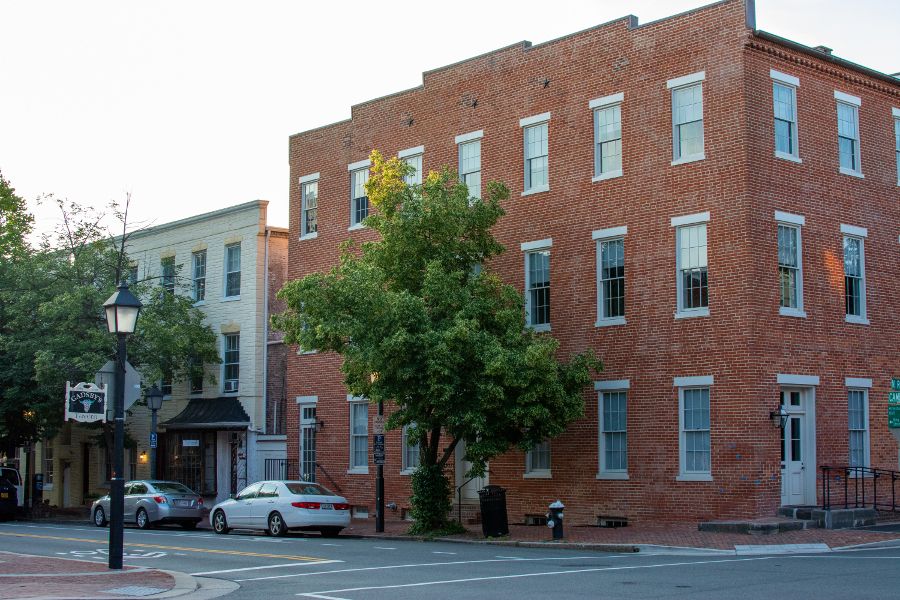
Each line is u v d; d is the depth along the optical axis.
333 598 14.64
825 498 26.20
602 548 22.86
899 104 31.55
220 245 42.94
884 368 29.72
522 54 31.88
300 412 37.78
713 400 26.58
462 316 26.42
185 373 42.22
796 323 27.27
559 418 27.16
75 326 39.50
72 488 47.81
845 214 29.19
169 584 16.20
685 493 26.89
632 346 28.41
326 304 26.45
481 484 32.19
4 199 48.56
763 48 27.17
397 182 28.39
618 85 29.39
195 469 42.31
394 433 34.34
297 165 38.69
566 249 30.20
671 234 27.86
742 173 26.55
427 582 16.53
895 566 17.92
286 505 28.05
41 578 16.81
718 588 15.02
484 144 32.69
